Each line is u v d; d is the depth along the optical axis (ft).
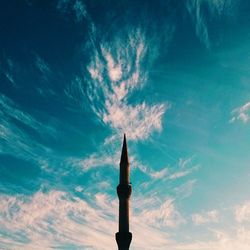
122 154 171.22
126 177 164.86
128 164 168.66
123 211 156.87
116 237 152.46
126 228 153.69
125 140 176.45
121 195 160.25
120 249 150.20
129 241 151.02
